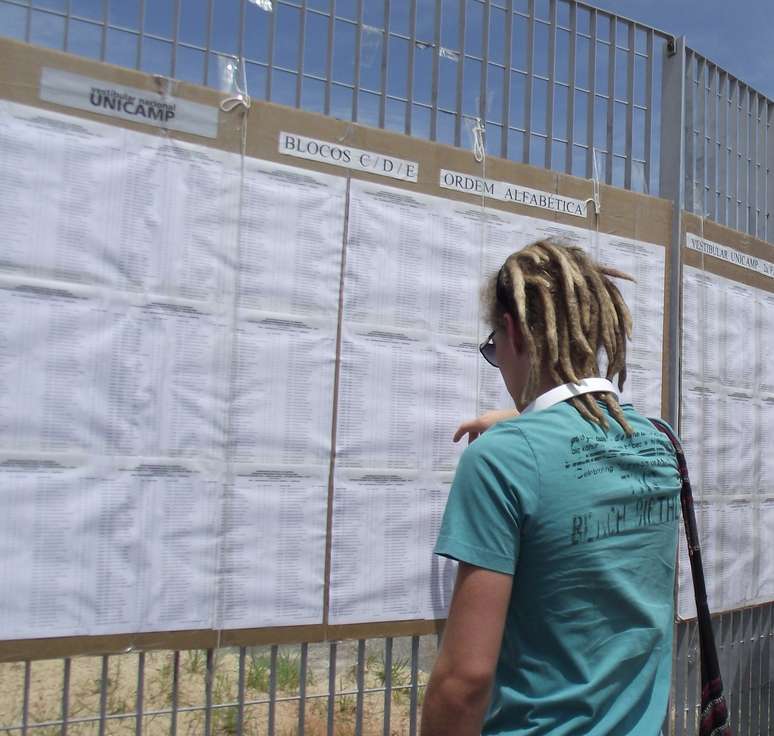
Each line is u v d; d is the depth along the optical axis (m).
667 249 3.54
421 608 2.76
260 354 2.48
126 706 3.86
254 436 2.46
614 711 1.46
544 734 1.44
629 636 1.50
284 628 2.50
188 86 2.41
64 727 2.23
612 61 3.47
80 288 2.22
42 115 2.19
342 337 2.64
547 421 1.52
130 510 2.26
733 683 3.88
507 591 1.43
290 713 4.02
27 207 2.16
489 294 1.77
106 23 2.37
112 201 2.27
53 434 2.16
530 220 3.11
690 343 3.60
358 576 2.64
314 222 2.61
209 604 2.37
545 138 3.23
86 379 2.21
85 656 2.19
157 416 2.31
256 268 2.49
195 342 2.38
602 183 3.33
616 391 1.71
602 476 1.51
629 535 1.52
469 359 2.90
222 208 2.45
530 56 3.20
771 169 4.32
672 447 1.74
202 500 2.37
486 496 1.44
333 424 2.61
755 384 3.95
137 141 2.32
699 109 3.80
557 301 1.64
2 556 2.09
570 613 1.46
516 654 1.49
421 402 2.79
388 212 2.76
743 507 3.82
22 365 2.13
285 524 2.50
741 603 3.78
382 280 2.73
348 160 2.69
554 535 1.44
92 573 2.20
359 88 2.79
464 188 2.94
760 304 4.02
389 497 2.71
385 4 2.86
